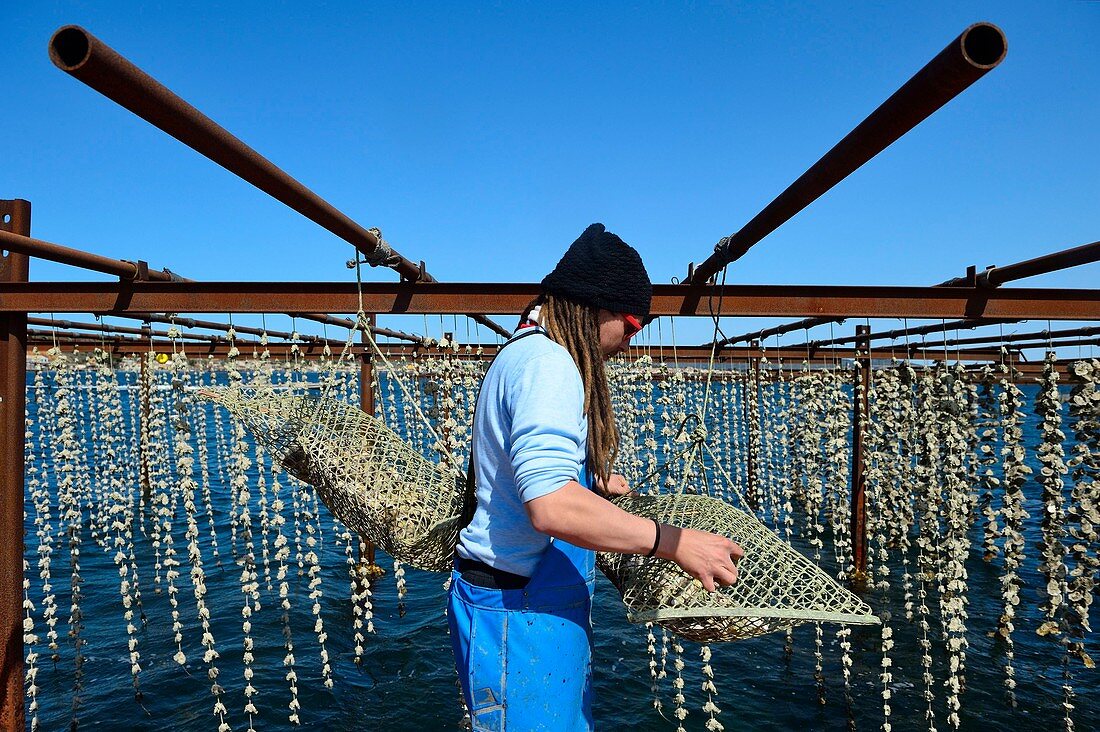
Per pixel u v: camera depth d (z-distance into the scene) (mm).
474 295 3561
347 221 2484
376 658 5844
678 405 4555
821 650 5961
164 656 5746
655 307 3668
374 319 6363
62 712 4852
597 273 1479
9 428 3287
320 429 2271
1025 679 5336
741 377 8398
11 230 3176
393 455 2260
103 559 8273
